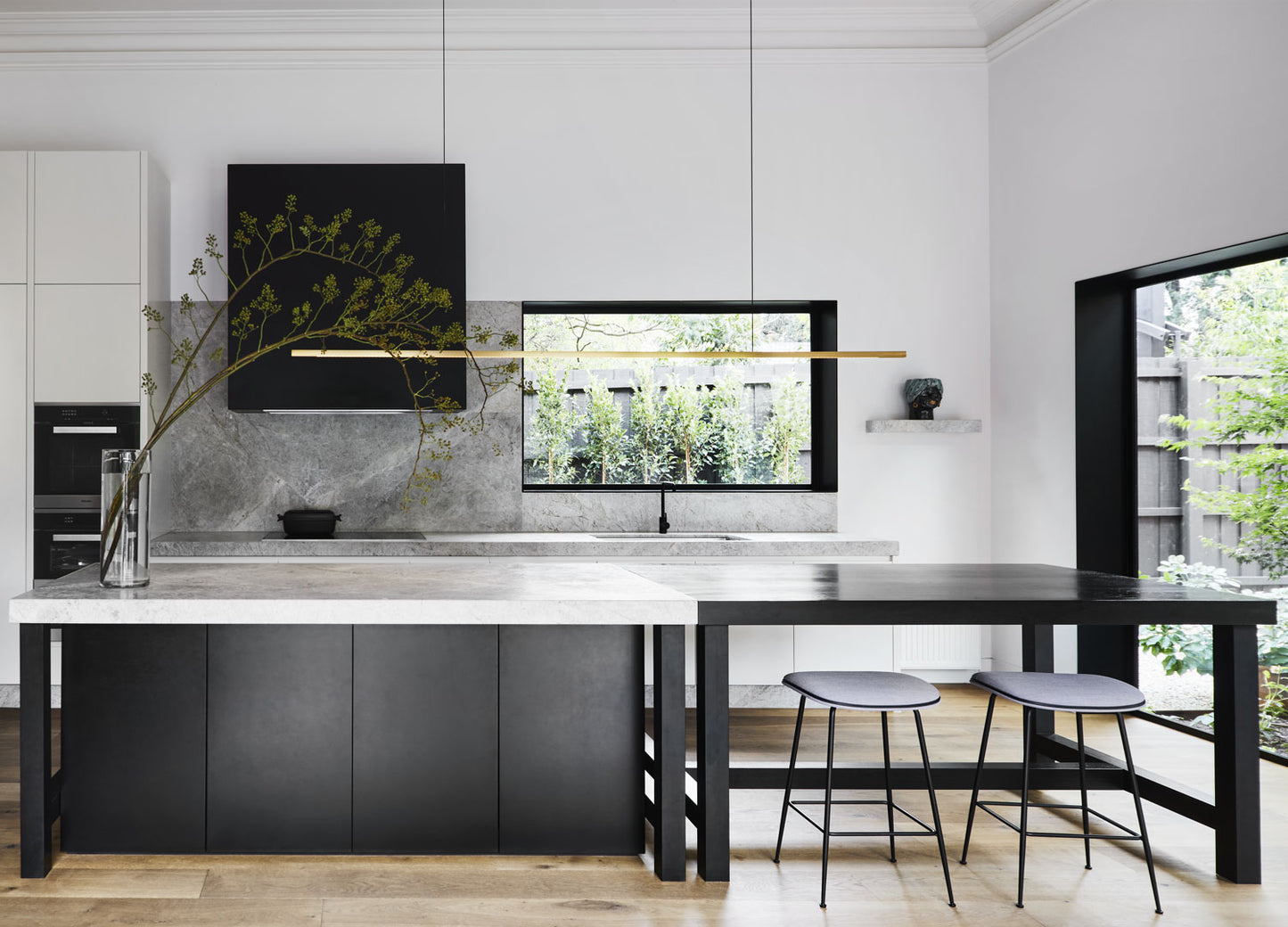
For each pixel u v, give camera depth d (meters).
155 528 4.77
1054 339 4.73
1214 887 2.69
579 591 2.75
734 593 2.79
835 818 3.25
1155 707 4.51
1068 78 4.61
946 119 5.23
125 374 4.56
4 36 4.93
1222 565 4.07
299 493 5.05
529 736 2.87
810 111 5.19
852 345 5.21
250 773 2.82
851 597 2.72
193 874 2.69
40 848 2.66
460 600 2.55
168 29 4.96
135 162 4.57
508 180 5.10
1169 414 4.36
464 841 2.85
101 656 2.80
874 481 5.24
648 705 4.58
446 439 5.12
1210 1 3.76
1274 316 3.81
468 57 5.07
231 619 2.52
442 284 4.73
